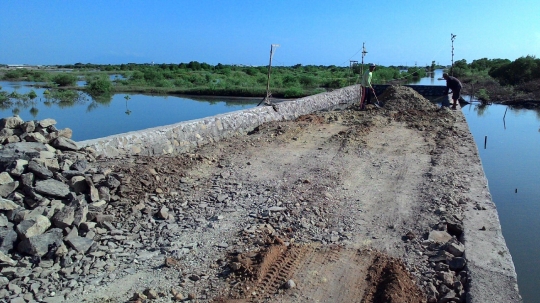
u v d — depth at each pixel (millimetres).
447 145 9188
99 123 19375
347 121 12617
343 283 3865
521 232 6809
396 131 11047
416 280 3930
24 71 54062
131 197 5500
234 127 10727
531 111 22094
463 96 27016
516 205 8047
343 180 6785
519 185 9328
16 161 4871
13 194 4656
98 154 6848
